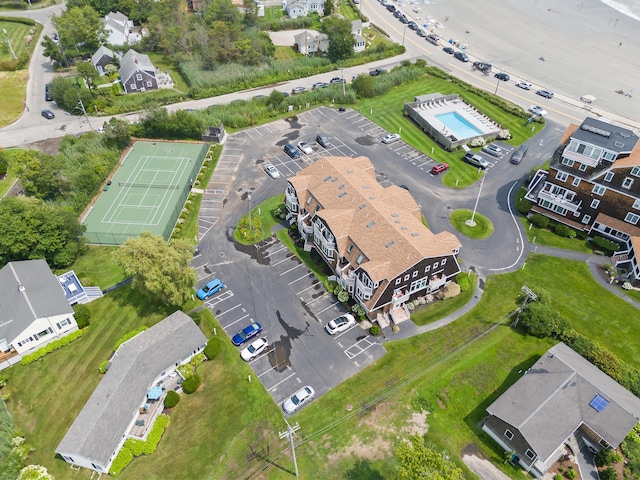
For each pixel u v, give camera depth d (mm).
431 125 111000
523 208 90625
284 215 89375
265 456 56688
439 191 96500
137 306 74438
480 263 81375
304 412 60906
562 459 56625
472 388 63469
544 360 62938
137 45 150250
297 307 73875
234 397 62500
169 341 65188
